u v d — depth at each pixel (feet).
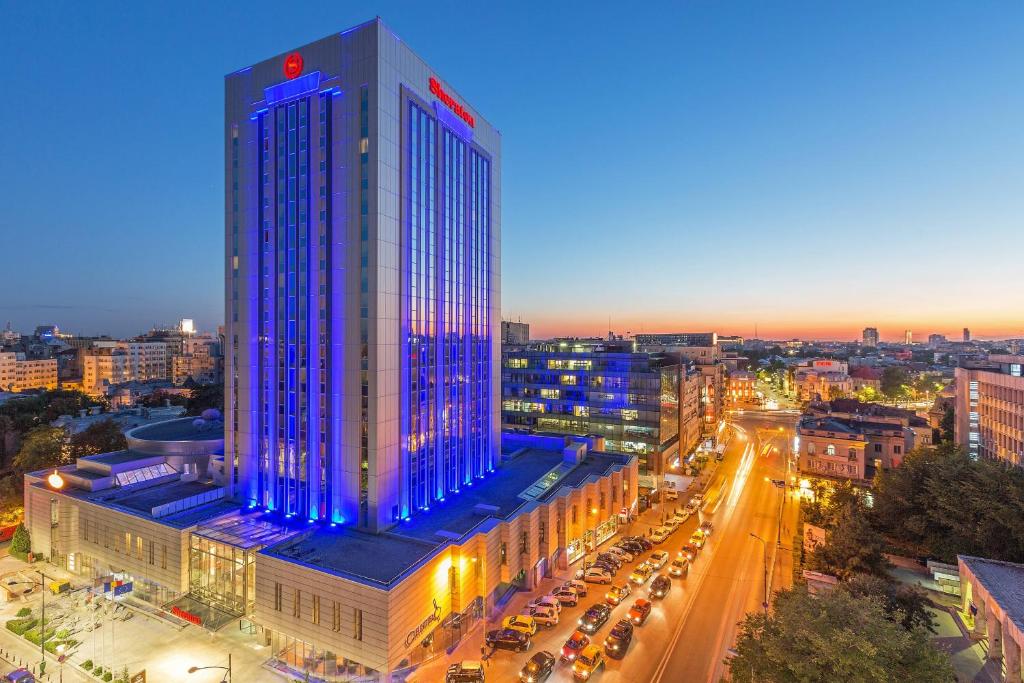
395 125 180.65
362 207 174.29
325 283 181.37
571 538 215.51
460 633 159.33
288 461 190.08
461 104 226.58
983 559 164.66
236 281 204.23
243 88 201.26
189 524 175.22
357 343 174.50
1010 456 256.93
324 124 181.57
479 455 241.96
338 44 179.11
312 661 145.07
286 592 146.61
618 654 150.00
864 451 281.74
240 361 202.18
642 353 349.20
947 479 200.54
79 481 216.13
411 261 189.57
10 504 249.34
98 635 161.48
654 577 201.87
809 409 369.91
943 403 442.50
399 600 133.49
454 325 220.84
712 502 295.48
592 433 350.84
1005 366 277.85
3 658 152.15
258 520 182.19
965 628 153.28
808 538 217.15
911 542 210.18
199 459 247.09
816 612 114.01
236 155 203.82
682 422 376.27
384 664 129.59
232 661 148.56
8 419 371.97
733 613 175.52
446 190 215.10
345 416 176.96
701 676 142.41
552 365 368.89
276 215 193.16
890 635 101.65
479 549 167.12
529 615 167.73
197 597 168.14
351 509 176.04
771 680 106.63
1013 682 123.13
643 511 284.61
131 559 182.60
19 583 195.62
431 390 202.69
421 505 195.11
